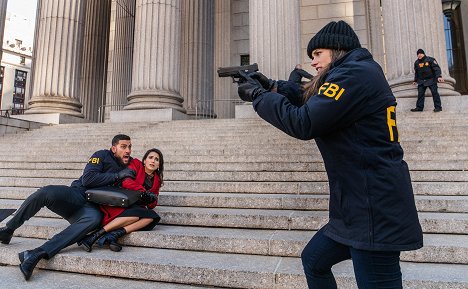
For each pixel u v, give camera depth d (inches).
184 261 123.3
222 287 113.6
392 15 452.4
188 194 209.6
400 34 440.8
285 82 73.0
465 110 378.3
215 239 137.9
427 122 333.7
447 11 736.3
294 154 272.2
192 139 343.6
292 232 149.4
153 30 523.5
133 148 326.3
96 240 138.4
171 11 534.9
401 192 54.1
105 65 868.0
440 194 193.3
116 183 152.0
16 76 2401.6
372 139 55.7
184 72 704.4
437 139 274.1
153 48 520.4
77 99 566.3
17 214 139.6
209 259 126.4
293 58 480.7
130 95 518.0
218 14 835.4
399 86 430.6
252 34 498.3
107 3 845.8
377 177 54.3
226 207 188.4
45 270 131.3
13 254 136.9
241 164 259.0
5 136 423.8
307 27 761.6
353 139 56.2
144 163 166.1
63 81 548.7
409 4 440.1
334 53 63.2
